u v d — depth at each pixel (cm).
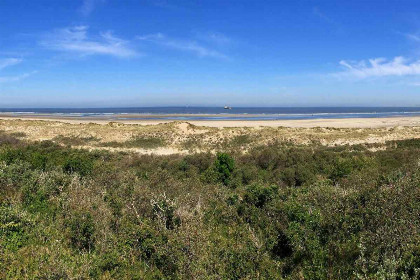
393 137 3155
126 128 3594
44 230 660
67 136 3328
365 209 632
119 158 2348
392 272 423
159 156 2470
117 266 530
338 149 2670
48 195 921
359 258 470
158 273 543
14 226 642
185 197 899
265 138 3133
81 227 649
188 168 2027
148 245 595
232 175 1775
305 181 1703
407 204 623
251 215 790
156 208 765
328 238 576
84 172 1438
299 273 508
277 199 851
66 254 571
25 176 1030
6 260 524
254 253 543
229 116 10175
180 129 3491
